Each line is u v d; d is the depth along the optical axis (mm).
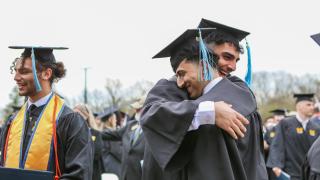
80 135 3754
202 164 2705
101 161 8406
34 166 3709
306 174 4312
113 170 9930
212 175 2678
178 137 2697
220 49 3432
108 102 35281
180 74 2932
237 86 2904
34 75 3691
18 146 3785
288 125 9281
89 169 3736
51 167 3713
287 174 9055
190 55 2873
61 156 3750
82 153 3715
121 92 35719
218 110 2670
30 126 3818
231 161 2758
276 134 9320
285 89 40188
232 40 3463
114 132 8102
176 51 2982
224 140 2752
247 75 3537
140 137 6738
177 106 2742
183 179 2838
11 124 3936
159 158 2715
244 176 2746
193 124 2719
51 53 3887
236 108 2785
